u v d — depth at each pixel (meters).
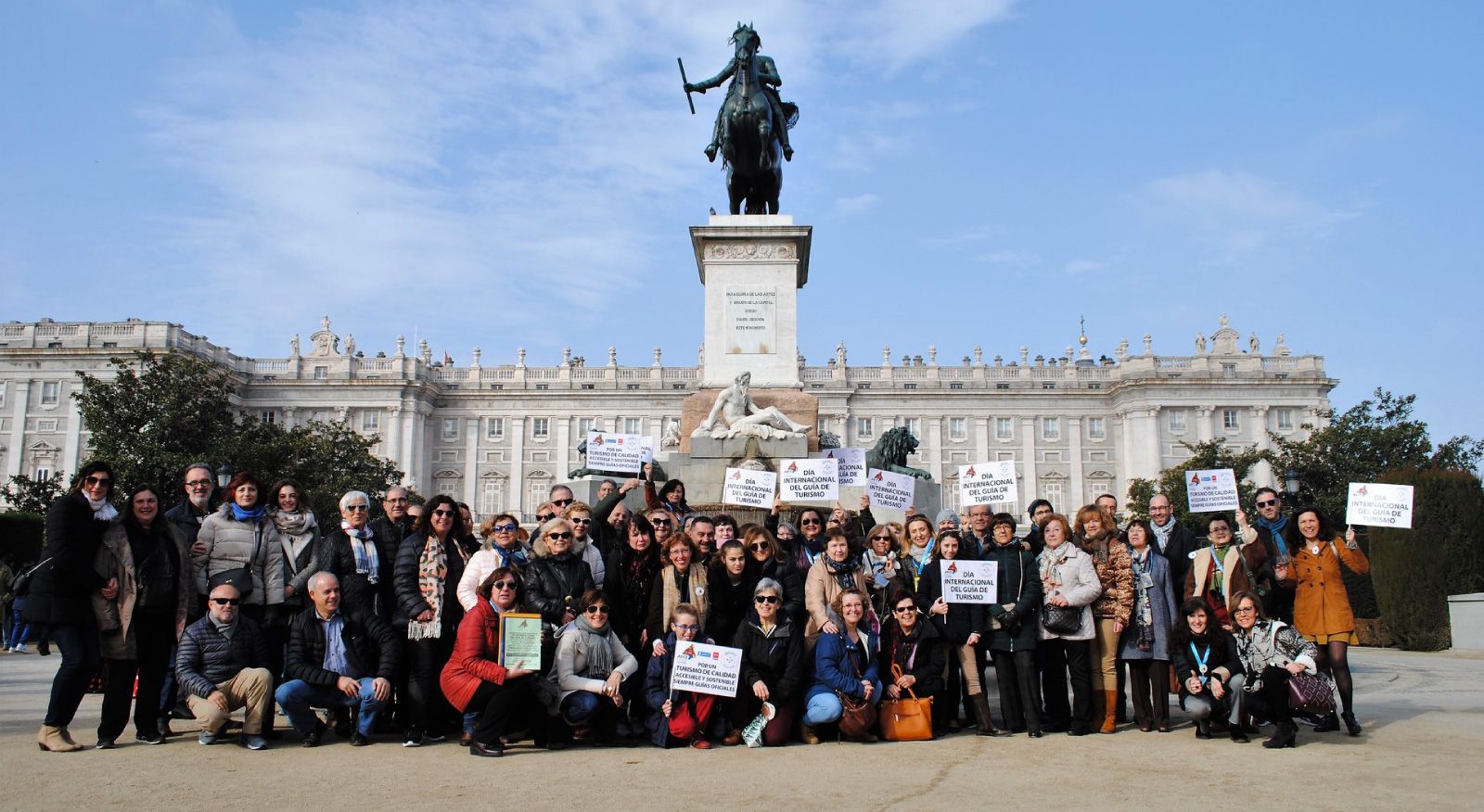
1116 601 9.48
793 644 8.77
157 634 8.64
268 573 9.11
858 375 99.00
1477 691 14.03
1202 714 8.97
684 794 6.65
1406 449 53.34
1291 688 8.59
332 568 8.92
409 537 8.96
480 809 6.22
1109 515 9.84
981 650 9.62
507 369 99.81
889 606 9.40
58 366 86.00
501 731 8.16
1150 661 9.68
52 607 8.14
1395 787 7.00
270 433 52.59
